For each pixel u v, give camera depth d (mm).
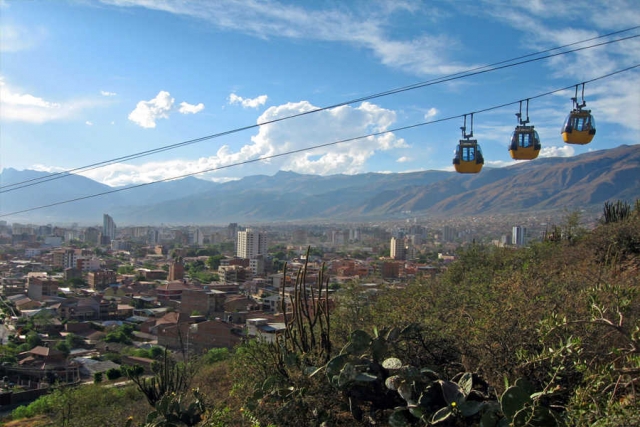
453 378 6145
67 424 16297
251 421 7078
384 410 6254
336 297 13648
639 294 6285
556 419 4617
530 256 16453
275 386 7391
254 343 9641
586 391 4695
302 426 6609
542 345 5930
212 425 7707
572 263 13867
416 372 5863
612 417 4090
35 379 40719
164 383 13477
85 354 50125
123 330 60156
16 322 66312
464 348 6629
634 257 13273
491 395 5836
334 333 9586
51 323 63844
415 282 13539
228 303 68062
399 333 6809
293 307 8688
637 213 18656
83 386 24531
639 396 4715
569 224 20312
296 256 150875
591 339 5859
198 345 43188
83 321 67688
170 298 83062
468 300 8820
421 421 5699
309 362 7516
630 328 5863
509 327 6195
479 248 19281
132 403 17547
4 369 42250
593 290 5941
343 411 6633
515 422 4746
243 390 8828
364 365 6492
